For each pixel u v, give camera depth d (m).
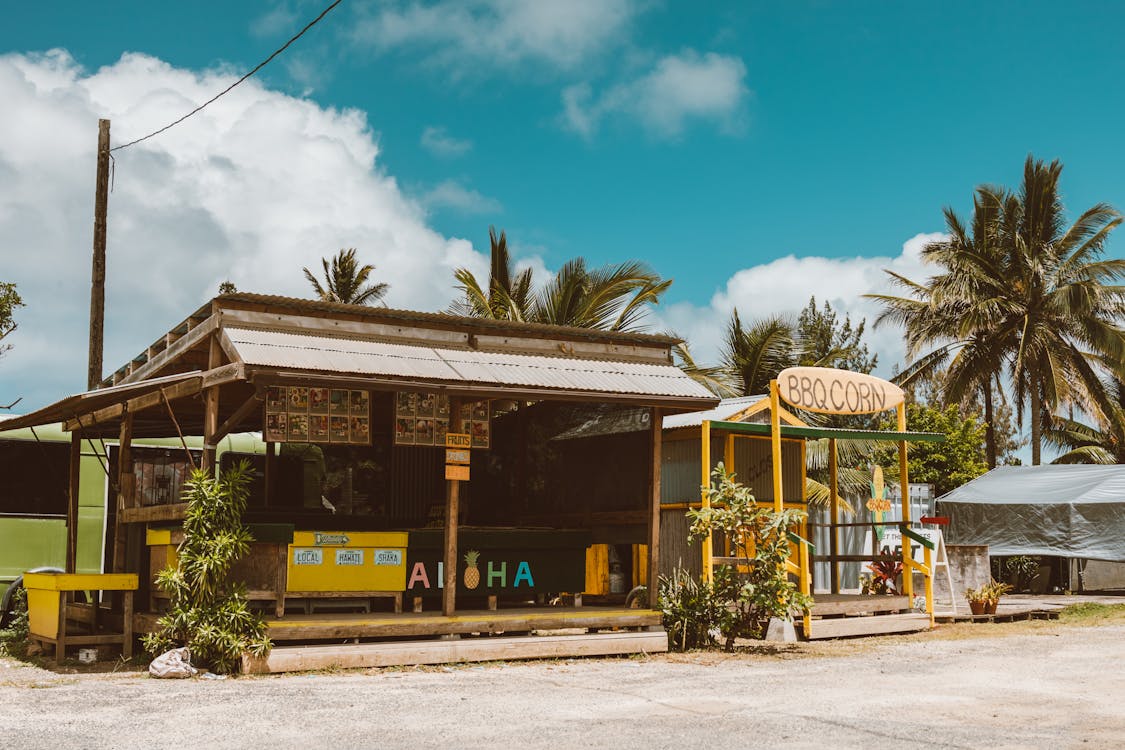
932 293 33.25
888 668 10.57
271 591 10.32
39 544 14.40
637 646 11.54
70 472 13.46
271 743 6.49
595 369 11.96
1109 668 10.60
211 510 9.66
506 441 14.95
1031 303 33.56
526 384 10.92
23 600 14.05
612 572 14.59
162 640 10.00
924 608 16.75
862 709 7.99
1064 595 24.03
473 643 10.59
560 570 12.13
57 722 7.13
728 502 12.59
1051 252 33.47
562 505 13.91
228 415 13.07
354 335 10.70
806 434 13.80
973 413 37.69
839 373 14.12
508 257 27.67
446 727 7.10
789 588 12.33
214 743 6.46
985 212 34.66
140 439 15.19
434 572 11.24
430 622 10.59
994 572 25.64
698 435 14.47
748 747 6.50
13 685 8.94
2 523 14.19
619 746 6.50
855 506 24.31
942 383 36.09
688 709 7.94
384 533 10.91
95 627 11.66
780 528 12.33
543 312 26.09
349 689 8.73
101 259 18.23
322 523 12.77
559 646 11.06
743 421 14.55
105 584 10.70
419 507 16.22
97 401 11.44
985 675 10.03
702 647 12.25
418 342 11.10
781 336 26.48
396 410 10.65
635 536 12.88
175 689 8.66
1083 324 32.66
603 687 9.07
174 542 10.48
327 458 16.25
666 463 14.97
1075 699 8.56
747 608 12.58
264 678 9.35
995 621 16.23
